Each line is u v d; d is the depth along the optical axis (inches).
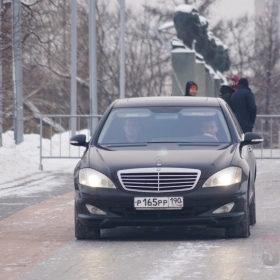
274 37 6392.7
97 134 1262.3
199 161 1132.5
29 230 1266.0
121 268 949.2
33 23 3329.2
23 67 4798.2
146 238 1178.0
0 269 968.3
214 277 890.1
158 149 1185.4
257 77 6003.9
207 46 4212.6
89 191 1128.2
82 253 1055.0
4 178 2089.1
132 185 1118.4
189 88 1913.1
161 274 911.0
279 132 2454.5
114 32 6776.6
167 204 1106.7
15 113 3009.4
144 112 1290.6
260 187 1814.7
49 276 919.7
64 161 2632.9
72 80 3403.1
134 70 6958.7
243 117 2001.7
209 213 1115.3
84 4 6200.8
